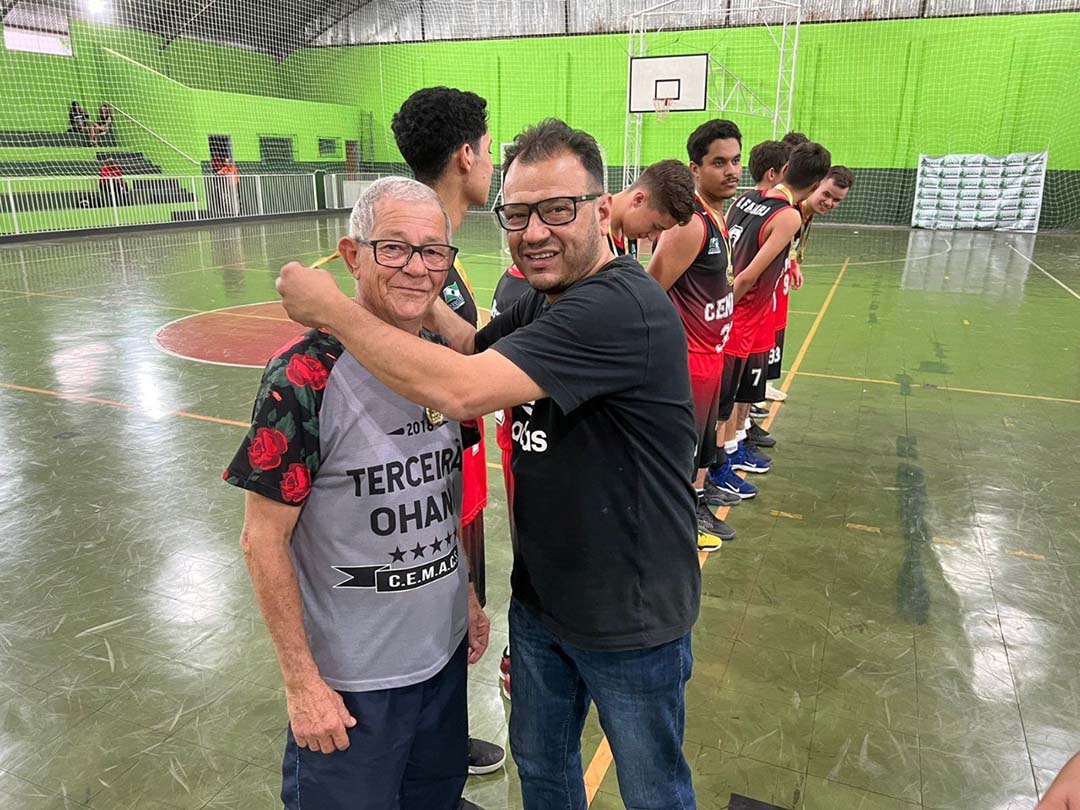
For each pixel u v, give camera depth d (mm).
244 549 1229
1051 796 1007
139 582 2875
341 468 1229
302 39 21500
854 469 4023
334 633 1304
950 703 2252
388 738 1364
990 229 16656
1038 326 7336
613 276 1242
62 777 1945
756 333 3520
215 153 17750
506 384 1153
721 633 2609
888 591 2867
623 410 1271
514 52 19516
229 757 2025
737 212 3617
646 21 18141
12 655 2436
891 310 8164
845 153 17688
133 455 4094
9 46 15914
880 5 16516
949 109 16688
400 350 1099
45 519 3359
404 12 20266
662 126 18672
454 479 1407
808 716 2201
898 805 1882
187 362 5898
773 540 3264
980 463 4086
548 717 1548
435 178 1842
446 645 1418
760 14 17281
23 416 4676
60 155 15742
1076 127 16000
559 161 1233
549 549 1369
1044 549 3174
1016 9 15664
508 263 11688
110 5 17328
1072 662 2439
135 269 10578
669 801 1477
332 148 20906
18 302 8125
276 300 8469
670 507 1355
